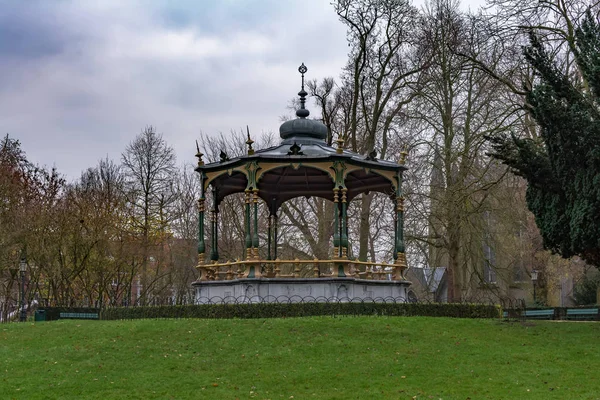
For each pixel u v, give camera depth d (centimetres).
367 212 3769
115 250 4081
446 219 3284
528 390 1470
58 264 3944
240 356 1800
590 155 2014
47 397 1506
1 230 3566
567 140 2044
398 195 2630
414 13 3584
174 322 2194
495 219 3872
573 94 2097
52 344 2014
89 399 1489
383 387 1523
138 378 1642
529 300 5134
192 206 5106
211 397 1486
